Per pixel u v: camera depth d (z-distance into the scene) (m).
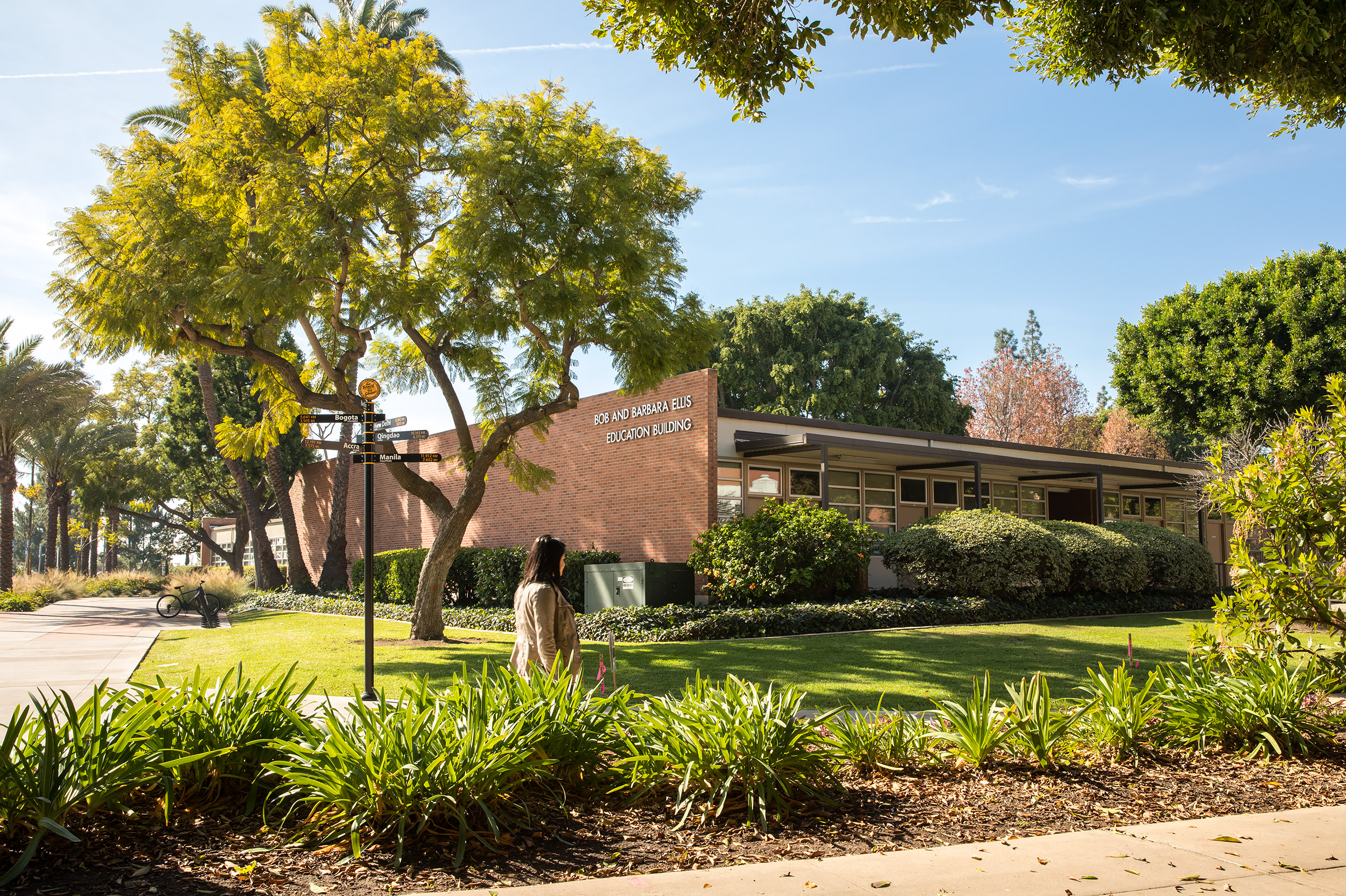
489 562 20.89
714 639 14.23
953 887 3.68
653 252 15.27
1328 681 7.04
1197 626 7.73
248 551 44.34
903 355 43.50
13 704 8.57
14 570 38.31
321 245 12.69
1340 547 7.36
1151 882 3.76
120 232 13.56
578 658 5.64
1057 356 49.09
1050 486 27.62
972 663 11.06
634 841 4.22
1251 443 24.52
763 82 7.43
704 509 18.16
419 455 9.59
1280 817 4.77
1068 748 5.86
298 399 15.00
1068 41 7.80
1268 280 27.48
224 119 13.98
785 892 3.59
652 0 7.03
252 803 4.34
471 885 3.62
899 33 6.77
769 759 4.72
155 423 41.53
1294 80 7.45
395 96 13.85
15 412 29.70
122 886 3.45
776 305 41.44
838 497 21.75
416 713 4.66
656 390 16.48
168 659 12.20
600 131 14.55
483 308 14.75
